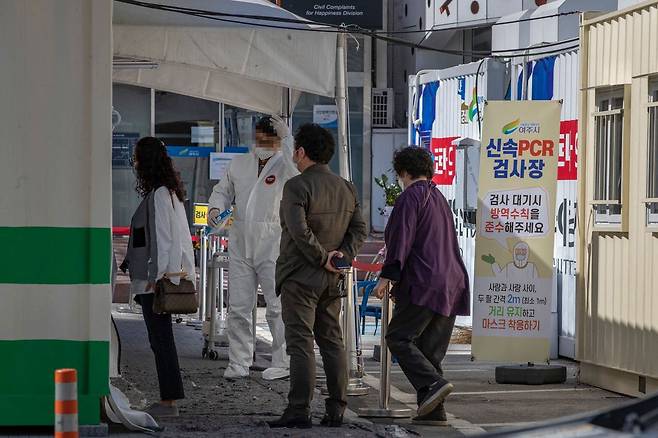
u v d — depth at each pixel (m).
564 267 20.95
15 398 12.30
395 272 13.77
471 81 24.84
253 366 18.92
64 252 12.42
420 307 13.88
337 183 13.68
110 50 12.45
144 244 13.62
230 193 17.81
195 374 18.20
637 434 5.56
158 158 13.67
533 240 18.08
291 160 17.70
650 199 16.28
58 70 12.38
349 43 41.22
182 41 16.83
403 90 42.81
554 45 21.59
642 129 16.61
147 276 13.59
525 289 18.12
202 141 38.06
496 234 18.14
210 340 20.16
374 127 41.56
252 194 17.56
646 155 16.52
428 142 27.67
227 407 15.07
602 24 17.94
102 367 12.46
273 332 17.72
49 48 12.37
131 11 16.62
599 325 17.73
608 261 17.53
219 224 17.72
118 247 34.25
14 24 12.30
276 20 16.73
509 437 6.03
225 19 16.62
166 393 13.95
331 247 13.57
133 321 26.48
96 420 12.45
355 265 17.42
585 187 18.25
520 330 18.16
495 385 18.16
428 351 14.23
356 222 13.83
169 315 13.92
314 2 39.84
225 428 13.23
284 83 16.97
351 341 17.03
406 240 13.77
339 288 13.59
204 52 16.83
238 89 22.08
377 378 18.92
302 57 16.97
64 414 8.11
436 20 38.25
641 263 16.56
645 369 16.42
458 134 25.62
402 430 13.56
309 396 13.48
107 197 12.46
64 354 12.42
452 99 26.03
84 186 12.46
